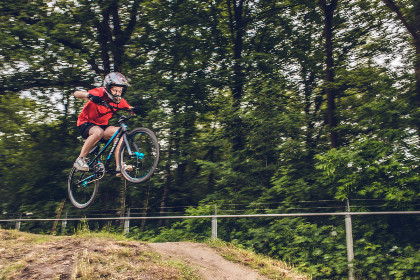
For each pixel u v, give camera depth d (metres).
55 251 4.99
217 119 10.63
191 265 5.10
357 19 12.38
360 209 7.81
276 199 9.05
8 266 4.50
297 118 9.59
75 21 11.59
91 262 4.57
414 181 7.01
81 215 11.49
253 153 10.02
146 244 5.65
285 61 13.04
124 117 4.70
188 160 10.91
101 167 4.71
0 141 12.97
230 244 6.46
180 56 12.06
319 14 12.72
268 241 7.78
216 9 12.95
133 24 12.56
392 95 8.12
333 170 7.48
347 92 11.60
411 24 8.40
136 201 11.66
